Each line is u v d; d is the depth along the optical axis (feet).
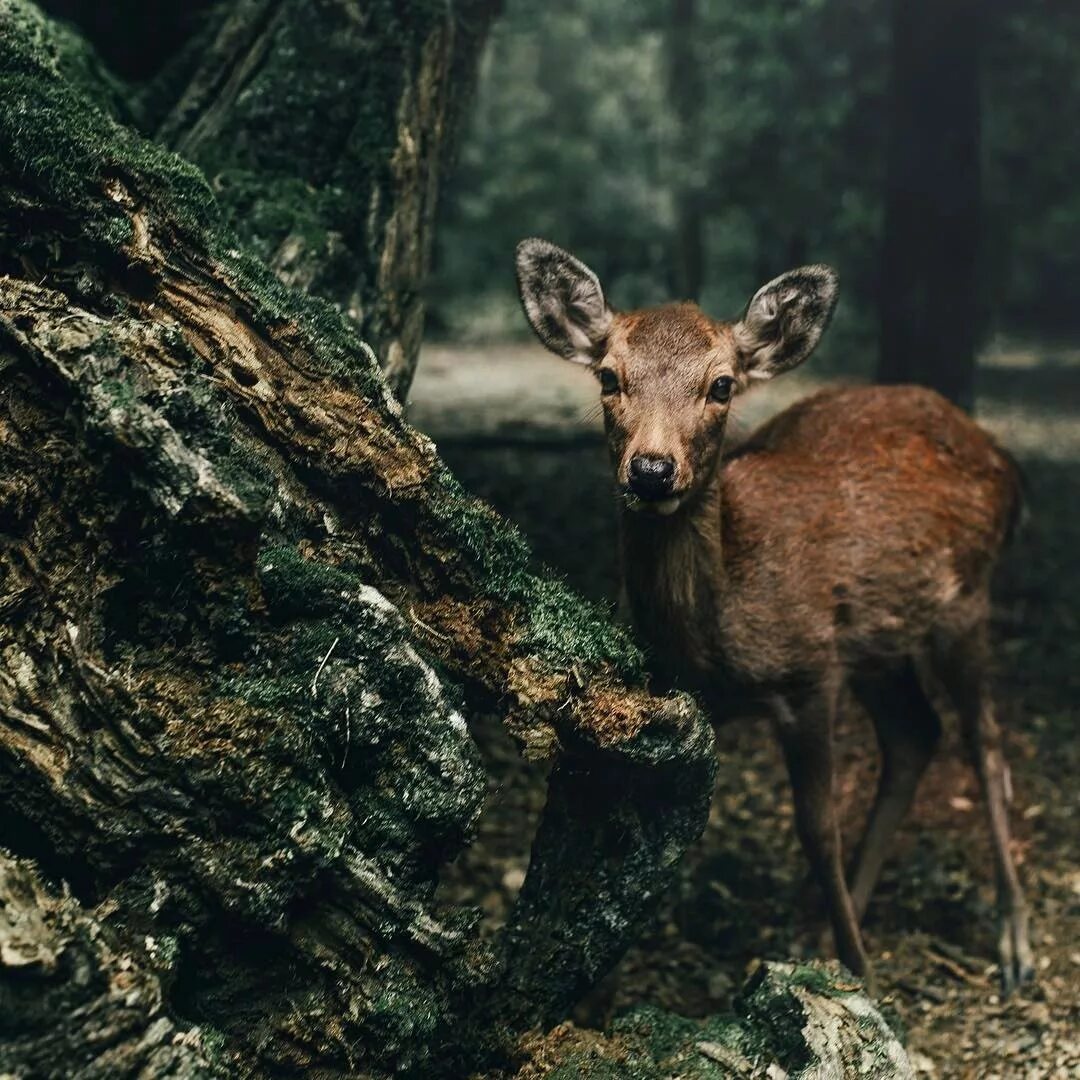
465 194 83.76
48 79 11.11
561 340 13.26
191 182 10.50
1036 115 52.34
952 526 15.42
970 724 15.89
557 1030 10.93
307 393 10.39
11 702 9.12
